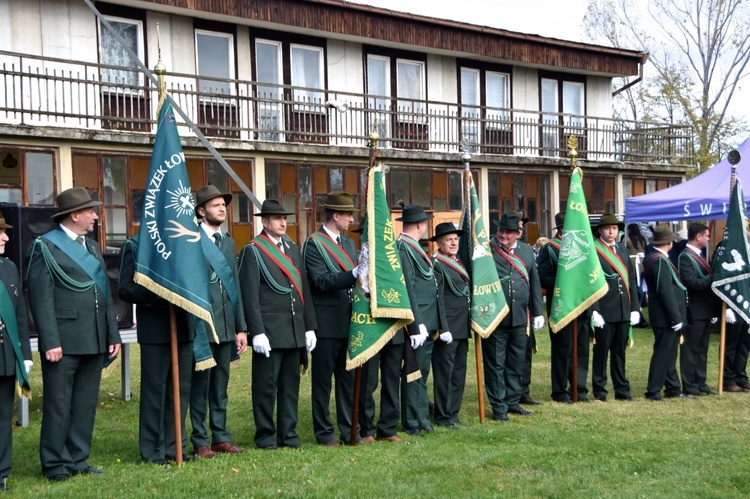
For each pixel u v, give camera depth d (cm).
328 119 2039
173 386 667
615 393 1025
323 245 771
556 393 999
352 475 640
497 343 897
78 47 1698
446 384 859
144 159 1727
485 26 2220
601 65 2488
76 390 653
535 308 935
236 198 1853
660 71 3247
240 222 1856
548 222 2364
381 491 598
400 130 2166
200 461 681
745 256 1021
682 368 1051
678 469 677
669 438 792
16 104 1625
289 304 741
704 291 1050
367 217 760
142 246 654
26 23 1639
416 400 821
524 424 864
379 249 757
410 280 802
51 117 1669
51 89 1672
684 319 1024
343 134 1991
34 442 767
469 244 885
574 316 967
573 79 2494
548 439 785
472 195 895
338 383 793
